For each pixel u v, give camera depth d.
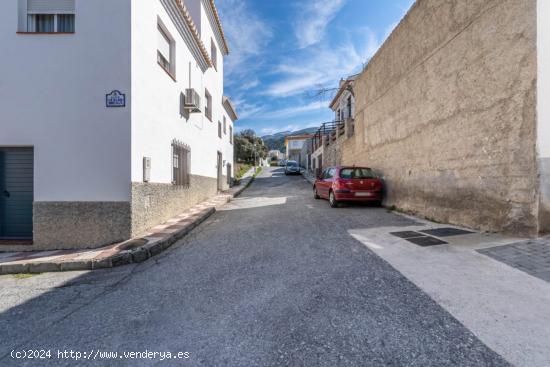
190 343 2.29
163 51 7.46
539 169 4.32
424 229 5.76
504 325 2.35
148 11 6.30
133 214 5.53
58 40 5.49
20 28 5.57
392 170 8.85
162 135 7.07
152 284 3.62
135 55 5.70
